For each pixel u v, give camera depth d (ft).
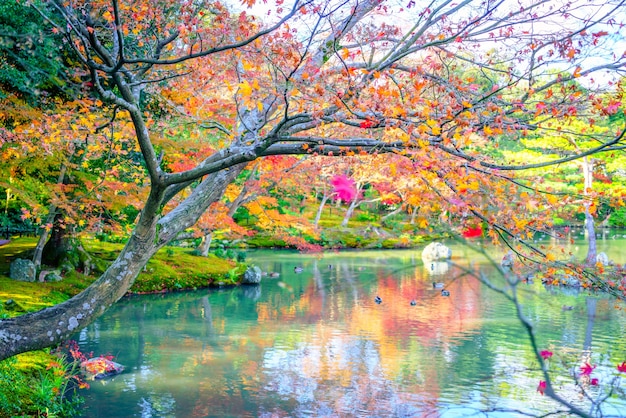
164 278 64.18
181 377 34.14
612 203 16.37
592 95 15.78
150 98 33.60
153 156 17.61
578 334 43.65
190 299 59.00
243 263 77.10
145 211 18.80
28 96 32.76
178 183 19.62
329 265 84.89
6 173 42.80
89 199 48.44
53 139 29.73
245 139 20.48
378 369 35.91
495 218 15.58
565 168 68.39
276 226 74.13
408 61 23.06
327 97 16.85
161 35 22.22
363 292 62.90
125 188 47.29
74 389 31.53
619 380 32.63
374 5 18.92
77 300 19.01
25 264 53.26
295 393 31.65
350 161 25.16
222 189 21.01
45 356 34.47
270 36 18.16
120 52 15.69
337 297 60.29
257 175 65.21
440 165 15.98
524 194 16.11
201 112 27.37
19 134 30.68
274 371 35.47
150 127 32.01
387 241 110.32
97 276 59.00
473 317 50.03
